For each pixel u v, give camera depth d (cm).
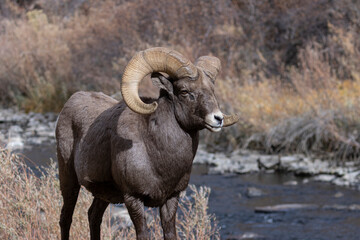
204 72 1543
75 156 1714
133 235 2134
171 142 1506
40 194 2031
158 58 1467
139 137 1535
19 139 5259
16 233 1886
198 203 2067
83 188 2073
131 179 1519
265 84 5344
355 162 4250
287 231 2847
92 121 1691
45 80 7688
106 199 1705
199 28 6794
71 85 7144
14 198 2088
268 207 3238
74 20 8669
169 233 1612
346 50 5159
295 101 5062
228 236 2756
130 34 7206
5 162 2025
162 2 7012
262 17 6881
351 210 3189
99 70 7169
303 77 5197
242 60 6438
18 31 8375
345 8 6309
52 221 1969
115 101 1767
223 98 5209
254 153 4778
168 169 1520
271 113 5022
